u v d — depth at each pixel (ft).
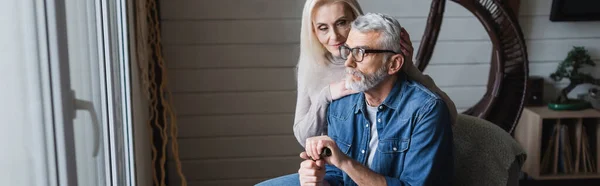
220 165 12.13
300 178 5.82
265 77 11.82
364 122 6.13
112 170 6.25
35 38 3.59
